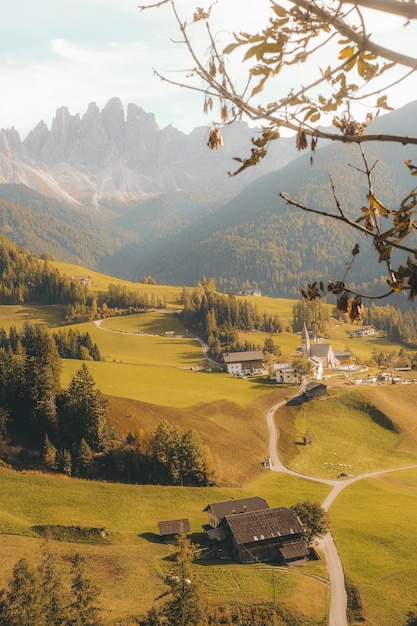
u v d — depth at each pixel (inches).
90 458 3560.5
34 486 3270.2
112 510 3191.4
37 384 3821.4
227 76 197.0
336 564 2714.1
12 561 2397.9
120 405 4350.4
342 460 4510.3
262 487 3823.8
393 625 2188.7
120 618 2037.4
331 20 184.1
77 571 1806.1
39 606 1641.2
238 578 2509.8
